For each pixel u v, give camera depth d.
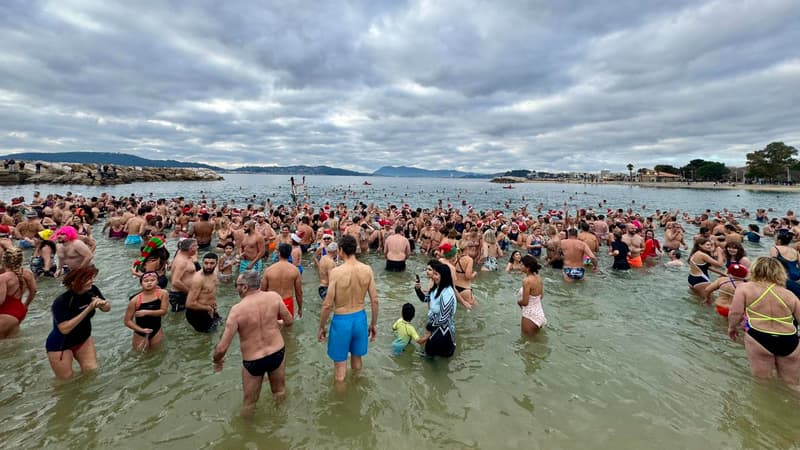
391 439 3.73
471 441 3.73
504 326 6.64
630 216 18.31
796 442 3.69
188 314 5.86
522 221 17.27
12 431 3.67
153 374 4.80
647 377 4.92
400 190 68.56
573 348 5.77
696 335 6.24
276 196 45.19
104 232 15.14
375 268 11.02
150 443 3.60
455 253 7.61
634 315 7.16
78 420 3.88
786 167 89.62
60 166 54.81
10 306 5.39
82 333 4.61
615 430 3.89
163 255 6.63
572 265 9.60
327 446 3.62
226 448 3.56
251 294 4.05
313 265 10.85
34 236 11.90
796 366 4.53
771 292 4.65
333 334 4.54
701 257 8.38
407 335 5.60
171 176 79.69
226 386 4.59
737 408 4.23
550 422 4.02
